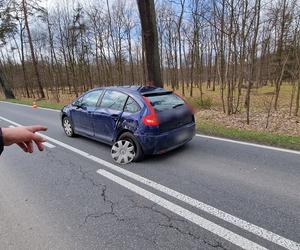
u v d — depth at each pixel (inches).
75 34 1016.2
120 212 127.0
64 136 291.0
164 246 101.3
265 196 135.3
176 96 218.4
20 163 207.9
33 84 1246.9
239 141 238.7
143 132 186.9
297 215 117.2
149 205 132.4
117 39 975.6
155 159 200.2
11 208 136.6
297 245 98.2
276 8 456.4
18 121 422.3
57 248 103.8
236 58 407.5
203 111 474.3
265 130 306.5
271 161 184.4
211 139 249.1
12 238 111.6
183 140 207.8
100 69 1168.2
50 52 1131.9
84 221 121.0
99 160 205.8
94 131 239.5
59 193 151.3
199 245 100.8
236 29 381.4
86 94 256.2
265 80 1184.2
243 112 449.4
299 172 163.2
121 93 210.8
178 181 159.0
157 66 379.9
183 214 122.3
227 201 132.0
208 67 1283.2
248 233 106.1
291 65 526.9
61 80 1327.5
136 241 105.0
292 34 423.5
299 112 431.5
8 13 957.2
